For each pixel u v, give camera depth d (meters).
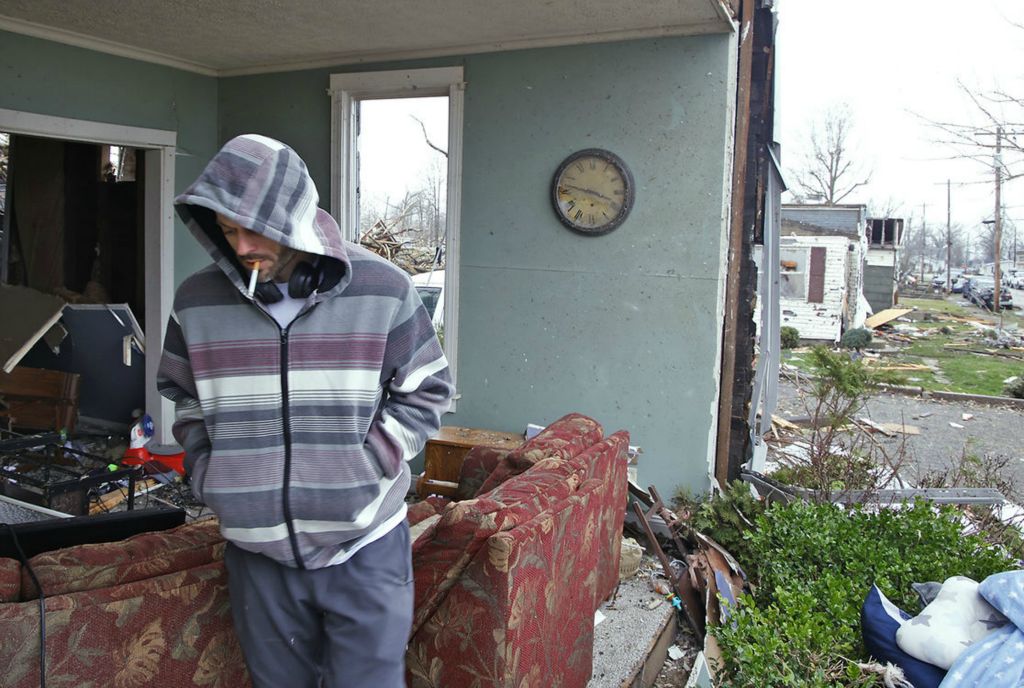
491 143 4.64
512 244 4.64
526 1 3.76
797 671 2.52
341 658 1.58
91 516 2.09
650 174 4.27
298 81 5.22
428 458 4.36
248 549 1.51
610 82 4.30
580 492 2.46
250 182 1.39
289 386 1.49
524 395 4.72
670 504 4.40
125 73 4.93
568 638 2.40
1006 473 7.34
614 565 3.33
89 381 5.62
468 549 1.93
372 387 1.54
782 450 7.20
